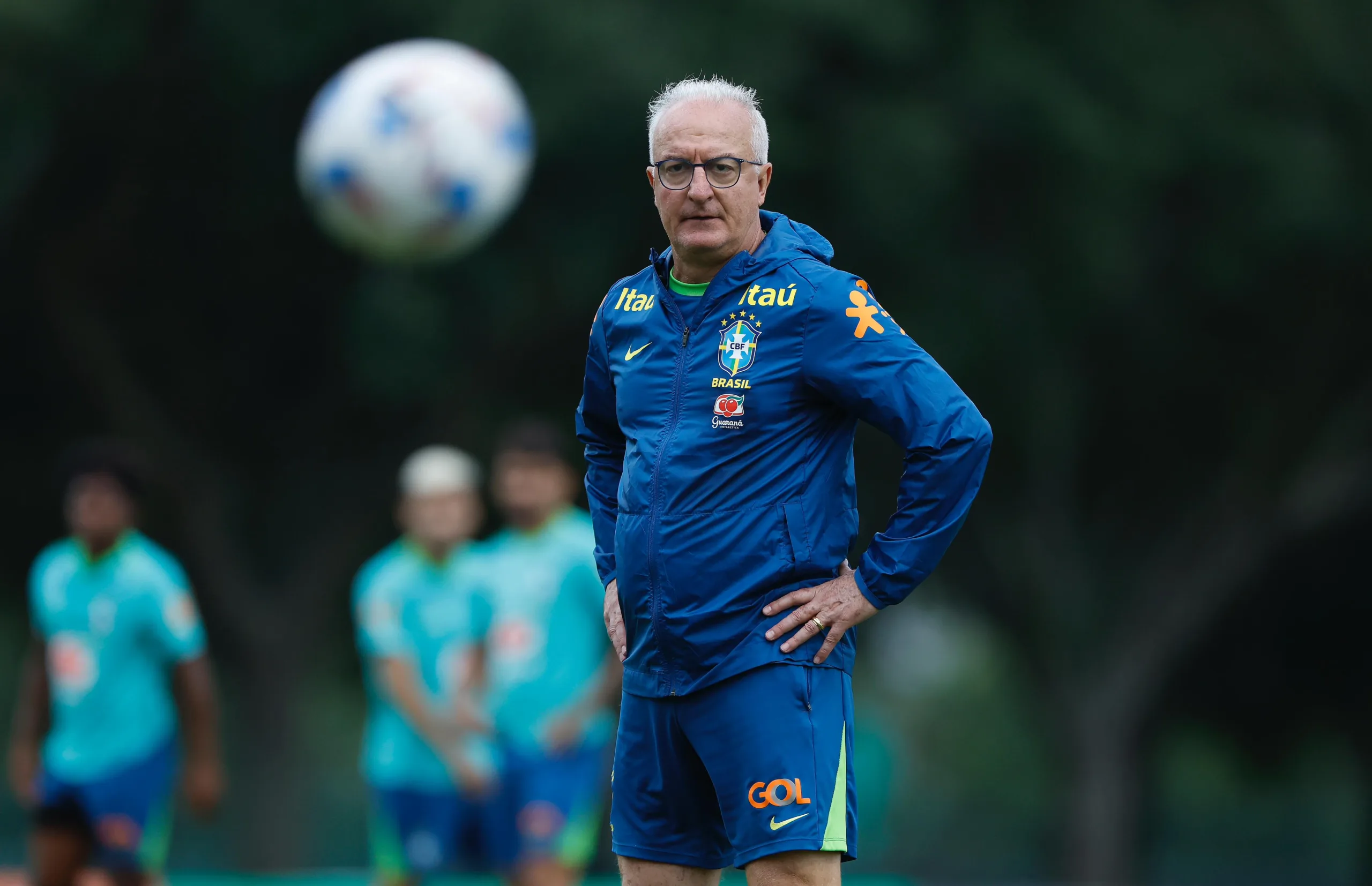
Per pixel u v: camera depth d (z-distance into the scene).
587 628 26.23
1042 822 98.25
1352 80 56.28
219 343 60.00
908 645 101.81
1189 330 61.69
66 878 25.56
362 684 74.44
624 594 13.28
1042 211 55.38
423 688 27.67
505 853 27.00
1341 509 65.38
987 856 122.31
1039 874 87.19
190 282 57.75
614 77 47.53
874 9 49.88
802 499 12.97
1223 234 57.69
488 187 29.00
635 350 13.43
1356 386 63.50
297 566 62.56
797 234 13.62
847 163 50.84
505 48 47.84
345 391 60.25
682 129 13.05
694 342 13.11
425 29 50.03
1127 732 66.88
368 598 27.97
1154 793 75.50
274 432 62.38
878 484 59.91
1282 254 57.97
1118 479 67.56
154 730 25.17
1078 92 53.22
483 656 27.88
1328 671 75.25
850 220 52.75
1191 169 55.69
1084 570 67.56
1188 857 113.44
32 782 26.17
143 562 25.23
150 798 25.16
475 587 27.80
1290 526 65.94
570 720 25.75
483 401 59.22
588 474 15.01
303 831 62.62
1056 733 67.69
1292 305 61.16
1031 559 65.88
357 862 109.31
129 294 57.88
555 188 51.94
